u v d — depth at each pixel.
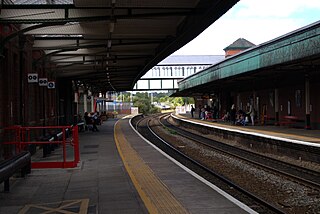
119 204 7.82
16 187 9.77
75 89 34.69
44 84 18.58
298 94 28.66
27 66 16.69
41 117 20.98
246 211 7.14
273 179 12.80
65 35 17.52
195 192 8.77
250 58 24.20
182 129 43.47
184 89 49.75
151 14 12.75
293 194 10.63
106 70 30.70
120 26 16.55
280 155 18.64
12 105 14.45
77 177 11.02
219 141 27.41
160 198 8.26
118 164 13.41
